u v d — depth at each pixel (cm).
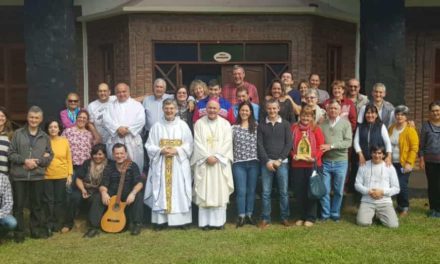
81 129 689
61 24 735
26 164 608
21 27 1016
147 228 671
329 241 600
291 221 696
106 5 1034
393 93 761
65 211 662
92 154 665
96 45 1041
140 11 955
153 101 707
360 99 728
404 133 702
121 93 677
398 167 706
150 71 975
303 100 721
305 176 666
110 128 675
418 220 688
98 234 640
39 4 732
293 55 988
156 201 650
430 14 1040
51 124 643
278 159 651
